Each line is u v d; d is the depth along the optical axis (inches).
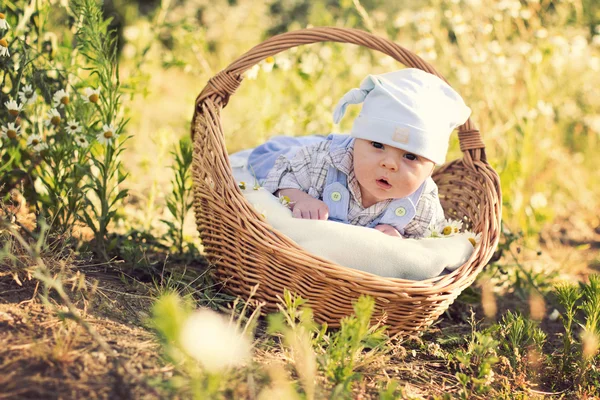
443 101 94.0
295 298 79.1
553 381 90.6
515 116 158.4
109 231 119.0
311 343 78.5
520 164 150.7
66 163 103.4
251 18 229.3
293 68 164.4
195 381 62.0
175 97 220.5
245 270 88.0
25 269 81.5
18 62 104.0
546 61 152.8
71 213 105.1
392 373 83.4
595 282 91.4
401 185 93.4
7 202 109.2
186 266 108.0
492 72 159.0
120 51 220.2
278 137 121.1
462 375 77.7
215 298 91.2
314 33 96.9
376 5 239.8
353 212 102.7
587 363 88.7
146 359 70.7
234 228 86.4
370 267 85.6
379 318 85.3
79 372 66.2
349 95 96.4
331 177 102.3
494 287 119.8
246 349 78.0
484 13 159.8
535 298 115.6
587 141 195.0
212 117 92.0
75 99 109.1
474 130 104.8
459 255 90.3
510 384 86.2
